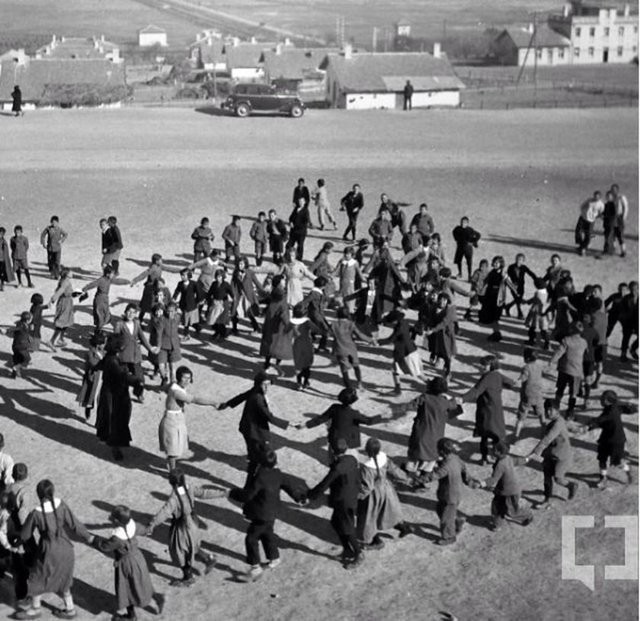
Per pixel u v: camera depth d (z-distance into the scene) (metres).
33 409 18.19
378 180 39.75
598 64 87.38
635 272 29.36
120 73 51.12
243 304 22.08
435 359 20.50
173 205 34.28
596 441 17.45
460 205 36.72
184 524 12.79
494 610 12.73
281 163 41.56
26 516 12.40
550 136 50.97
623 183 40.91
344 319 18.53
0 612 12.34
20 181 35.97
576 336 17.64
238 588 13.05
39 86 48.31
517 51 84.44
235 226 26.56
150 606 12.59
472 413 18.33
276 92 52.62
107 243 24.97
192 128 47.50
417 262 24.25
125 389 16.08
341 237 31.34
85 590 12.95
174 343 18.81
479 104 63.75
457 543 14.26
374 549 14.02
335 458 13.40
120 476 15.82
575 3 87.50
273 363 20.53
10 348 21.08
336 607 12.70
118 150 41.72
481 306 23.80
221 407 15.27
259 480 13.02
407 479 15.47
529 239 32.72
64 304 20.77
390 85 62.25
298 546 14.05
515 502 14.35
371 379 19.83
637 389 19.97
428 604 12.82
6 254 24.67
